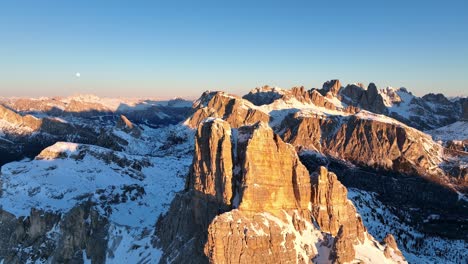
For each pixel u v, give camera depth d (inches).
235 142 6791.3
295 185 6638.8
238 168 6505.9
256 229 5954.7
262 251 5836.6
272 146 6545.3
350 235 6845.5
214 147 6609.3
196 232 6648.6
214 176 6584.6
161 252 7071.9
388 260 6771.7
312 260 6097.4
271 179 6412.4
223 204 6382.9
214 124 6707.7
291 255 5989.2
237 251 5728.3
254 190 6190.9
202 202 6683.1
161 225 7628.0
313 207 6737.2
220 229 5777.6
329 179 6904.5
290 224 6328.7
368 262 6407.5
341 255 6033.5
